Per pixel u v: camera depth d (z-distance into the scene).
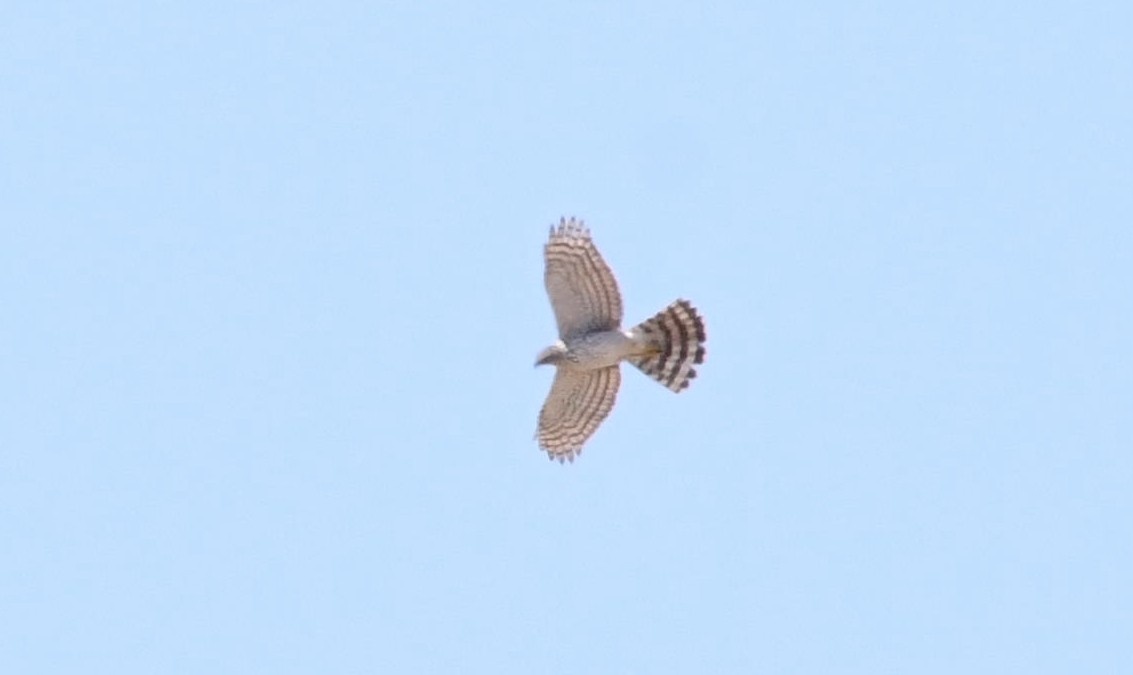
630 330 38.09
